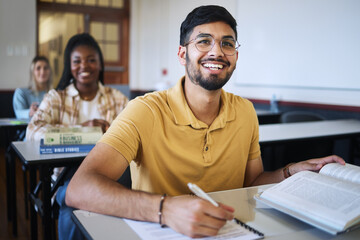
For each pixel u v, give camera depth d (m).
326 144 2.71
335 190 0.89
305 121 3.09
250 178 1.34
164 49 6.07
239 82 4.68
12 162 2.30
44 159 1.54
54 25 5.78
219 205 0.80
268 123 3.84
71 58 2.19
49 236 1.64
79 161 1.60
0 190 3.22
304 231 0.80
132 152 1.05
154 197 0.84
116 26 6.36
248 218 0.86
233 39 1.09
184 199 0.81
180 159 1.12
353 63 3.27
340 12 3.36
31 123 2.03
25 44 5.45
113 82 6.47
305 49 3.74
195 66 1.09
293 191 0.92
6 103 5.35
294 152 2.94
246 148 1.26
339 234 0.77
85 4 5.98
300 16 3.77
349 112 3.33
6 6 5.28
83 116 2.21
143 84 6.57
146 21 6.38
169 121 1.12
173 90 1.17
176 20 5.75
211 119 1.17
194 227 0.74
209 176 1.17
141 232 0.77
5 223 2.50
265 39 4.21
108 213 0.86
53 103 2.14
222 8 1.10
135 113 1.09
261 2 4.23
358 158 3.06
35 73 3.74
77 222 0.83
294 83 3.89
